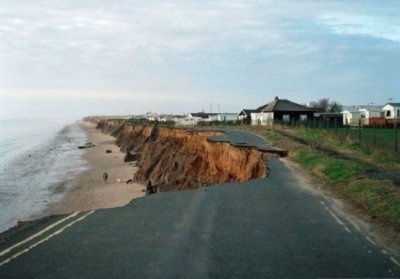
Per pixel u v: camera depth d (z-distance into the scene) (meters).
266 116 82.12
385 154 24.38
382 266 8.39
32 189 43.25
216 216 12.80
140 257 8.99
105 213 13.40
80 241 10.26
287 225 11.66
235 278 7.76
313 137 39.84
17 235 10.97
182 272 8.08
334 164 22.20
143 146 79.38
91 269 8.29
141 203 14.95
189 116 151.00
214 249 9.51
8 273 8.14
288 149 31.22
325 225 11.62
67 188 43.31
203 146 42.28
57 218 12.91
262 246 9.73
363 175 18.80
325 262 8.62
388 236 10.52
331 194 16.34
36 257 9.09
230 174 32.34
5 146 107.38
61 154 83.38
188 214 13.12
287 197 15.82
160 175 45.06
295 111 80.88
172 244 9.92
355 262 8.62
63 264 8.60
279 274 7.94
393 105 73.44
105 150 90.31
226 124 98.25
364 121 68.81
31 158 76.62
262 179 20.36
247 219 12.39
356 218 12.41
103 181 47.34
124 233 10.95
